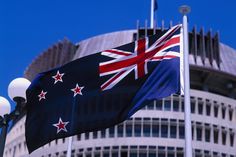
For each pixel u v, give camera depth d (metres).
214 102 90.12
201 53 91.00
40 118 23.42
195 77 91.25
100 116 22.00
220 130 88.69
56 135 22.59
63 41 95.31
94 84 22.83
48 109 23.33
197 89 91.44
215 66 90.94
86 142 84.50
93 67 23.25
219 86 93.50
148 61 22.22
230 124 90.25
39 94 23.84
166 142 83.31
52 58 95.00
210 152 85.81
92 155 83.44
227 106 91.31
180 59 21.75
